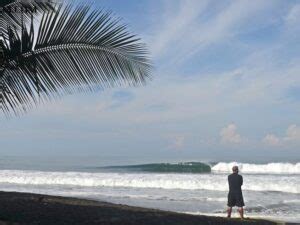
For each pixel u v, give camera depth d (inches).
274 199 882.8
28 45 238.5
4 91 247.3
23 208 493.0
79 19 235.6
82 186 1138.7
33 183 1222.3
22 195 619.8
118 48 237.0
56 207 512.1
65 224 428.1
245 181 1167.6
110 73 242.1
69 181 1226.6
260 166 1811.0
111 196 900.0
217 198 875.4
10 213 458.6
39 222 426.9
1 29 239.3
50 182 1234.6
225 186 1096.2
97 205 548.4
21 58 240.7
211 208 735.1
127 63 238.5
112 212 500.1
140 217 483.5
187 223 476.7
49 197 607.2
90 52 238.8
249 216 631.8
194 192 1009.5
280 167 1771.7
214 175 1408.7
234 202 561.9
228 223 502.6
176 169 1945.1
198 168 1909.4
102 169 2111.2
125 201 824.9
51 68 241.8
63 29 236.7
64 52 239.9
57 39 237.5
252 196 940.6
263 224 514.0
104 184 1184.8
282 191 1045.8
